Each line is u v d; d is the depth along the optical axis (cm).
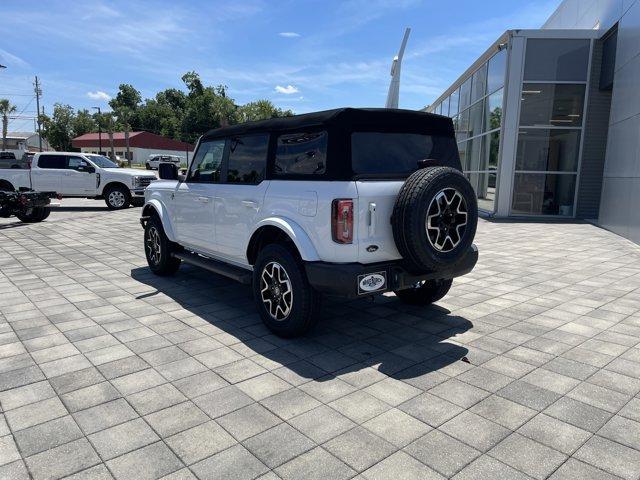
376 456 268
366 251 395
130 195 1750
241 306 553
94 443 281
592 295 602
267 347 428
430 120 461
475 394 339
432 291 530
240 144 509
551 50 1452
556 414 312
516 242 1033
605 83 1389
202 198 557
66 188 1694
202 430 294
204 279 683
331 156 399
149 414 313
